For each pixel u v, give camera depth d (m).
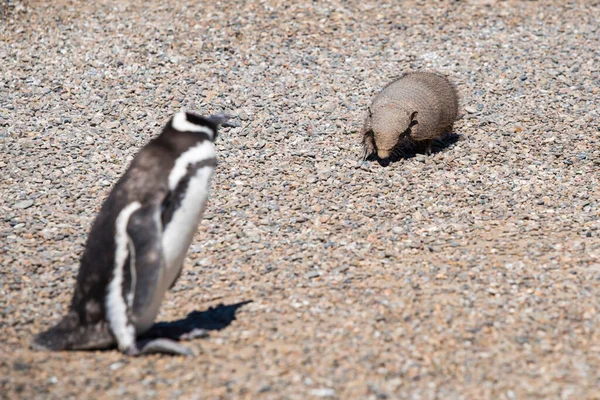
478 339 23.53
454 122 40.41
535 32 53.06
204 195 22.80
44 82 45.62
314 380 21.25
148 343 22.23
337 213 33.03
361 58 49.12
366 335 23.72
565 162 37.75
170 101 43.56
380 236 31.02
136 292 20.62
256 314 25.25
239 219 32.44
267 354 22.62
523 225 31.95
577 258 29.00
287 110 42.81
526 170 37.03
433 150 39.38
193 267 28.83
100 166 37.06
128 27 52.47
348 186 35.41
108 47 49.81
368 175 36.47
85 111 42.38
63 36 51.38
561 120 42.03
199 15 54.06
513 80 46.59
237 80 46.12
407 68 47.97
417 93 37.62
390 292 26.52
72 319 22.72
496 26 53.91
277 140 39.72
